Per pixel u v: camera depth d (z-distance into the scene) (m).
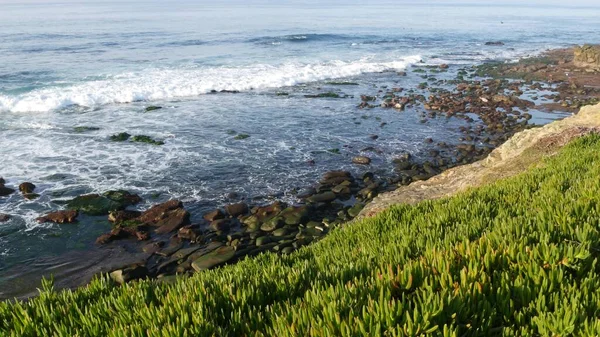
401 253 4.61
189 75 41.38
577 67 51.88
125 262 12.87
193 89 36.66
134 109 30.84
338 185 18.59
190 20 101.31
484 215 7.01
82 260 13.00
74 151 22.11
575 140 13.82
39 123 26.55
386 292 3.39
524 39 83.88
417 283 3.70
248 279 4.38
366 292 3.50
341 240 7.46
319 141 25.14
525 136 17.84
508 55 63.59
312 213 16.19
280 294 3.95
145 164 20.81
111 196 17.02
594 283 3.41
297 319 3.16
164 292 4.18
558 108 33.91
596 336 2.81
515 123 29.30
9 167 19.75
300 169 20.83
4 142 22.92
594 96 38.03
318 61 53.19
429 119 30.25
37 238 14.20
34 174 19.16
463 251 4.17
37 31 69.31
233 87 38.59
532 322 3.05
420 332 2.92
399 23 111.62
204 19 105.31
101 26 81.31
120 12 127.44
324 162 21.83
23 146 22.47
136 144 23.47
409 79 45.69
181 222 15.20
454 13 169.38
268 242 13.88
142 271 12.26
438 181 16.83
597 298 3.17
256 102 34.28
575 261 3.80
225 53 55.31
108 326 3.51
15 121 26.77
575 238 4.50
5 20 88.62
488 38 84.44
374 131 27.34
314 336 2.90
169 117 29.12
